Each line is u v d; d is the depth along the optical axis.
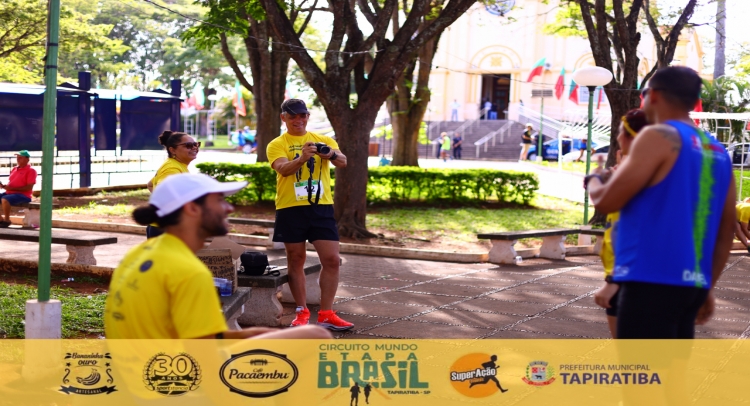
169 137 6.46
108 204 17.19
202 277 2.86
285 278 6.92
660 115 3.46
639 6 14.36
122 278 2.95
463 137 44.19
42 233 5.03
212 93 52.78
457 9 12.59
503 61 48.16
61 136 18.47
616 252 3.43
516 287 9.06
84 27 22.70
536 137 39.28
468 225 15.11
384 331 6.66
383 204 18.25
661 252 3.24
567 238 13.88
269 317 6.81
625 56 14.32
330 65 12.55
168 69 44.41
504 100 52.94
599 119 37.88
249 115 56.56
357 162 13.02
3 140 17.67
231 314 5.61
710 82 26.89
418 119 21.31
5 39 21.48
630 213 3.36
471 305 7.91
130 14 31.41
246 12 14.18
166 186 2.94
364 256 11.72
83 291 8.20
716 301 8.32
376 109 12.99
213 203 2.97
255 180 17.67
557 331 6.74
